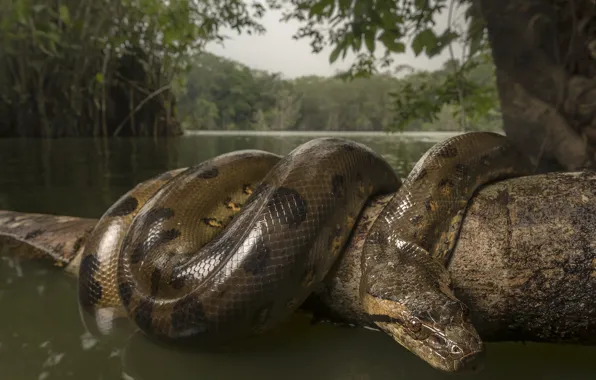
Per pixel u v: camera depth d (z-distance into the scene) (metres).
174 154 2.23
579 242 0.53
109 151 2.44
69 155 2.30
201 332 0.56
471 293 0.57
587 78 1.19
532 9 1.26
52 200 1.38
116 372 0.56
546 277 0.54
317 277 0.60
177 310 0.57
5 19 3.03
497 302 0.56
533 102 1.30
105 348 0.61
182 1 2.29
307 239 0.58
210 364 0.57
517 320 0.56
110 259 0.74
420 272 0.57
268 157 0.82
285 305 0.58
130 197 0.81
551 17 1.24
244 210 0.64
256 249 0.57
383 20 1.32
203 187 0.75
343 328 0.65
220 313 0.56
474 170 0.65
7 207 1.30
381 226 0.64
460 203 0.61
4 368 0.56
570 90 1.22
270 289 0.56
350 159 0.66
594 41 1.16
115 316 0.70
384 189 0.73
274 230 0.58
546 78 1.27
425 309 0.54
